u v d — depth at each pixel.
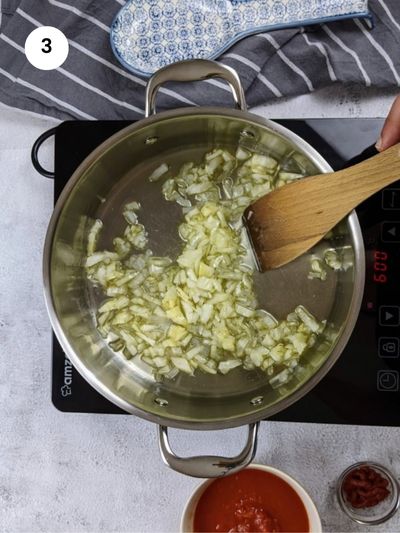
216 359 0.57
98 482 0.63
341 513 0.61
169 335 0.56
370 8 0.58
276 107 0.62
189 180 0.58
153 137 0.54
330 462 0.61
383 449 0.60
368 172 0.48
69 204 0.52
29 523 0.63
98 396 0.59
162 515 0.63
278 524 0.59
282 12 0.59
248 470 0.59
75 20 0.60
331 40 0.59
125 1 0.60
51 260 0.51
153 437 0.63
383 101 0.61
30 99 0.62
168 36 0.60
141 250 0.58
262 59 0.60
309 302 0.56
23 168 0.63
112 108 0.61
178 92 0.60
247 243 0.56
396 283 0.56
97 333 0.58
